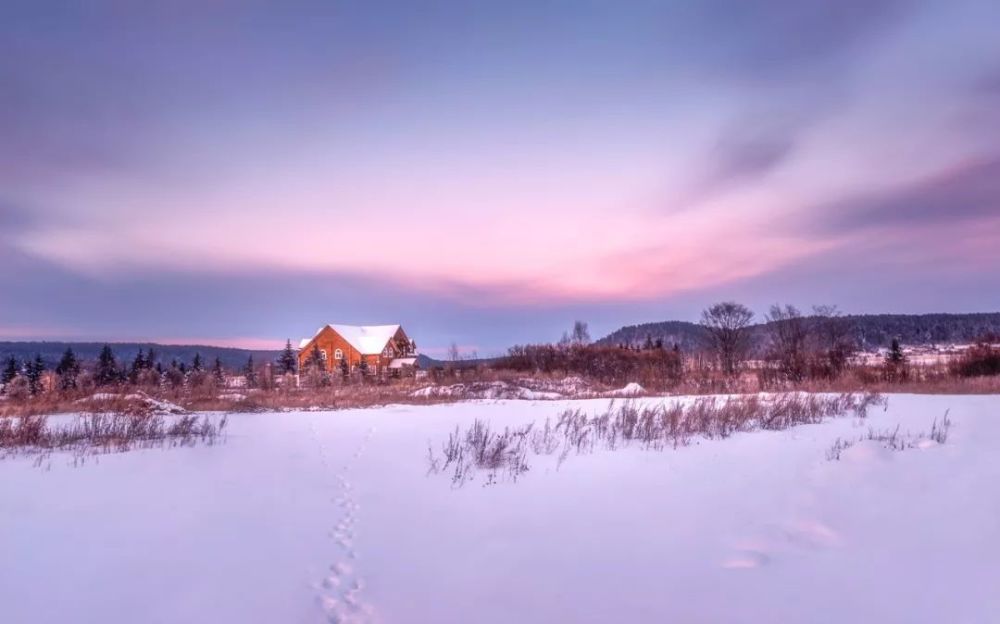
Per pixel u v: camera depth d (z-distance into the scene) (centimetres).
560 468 1027
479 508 785
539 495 843
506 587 517
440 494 867
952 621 418
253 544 647
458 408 2309
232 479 985
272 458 1191
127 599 501
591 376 4306
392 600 496
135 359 5912
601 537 643
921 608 440
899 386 2728
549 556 591
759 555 562
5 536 671
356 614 471
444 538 662
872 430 1270
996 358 3422
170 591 518
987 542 561
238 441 1445
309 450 1297
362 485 937
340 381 4606
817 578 503
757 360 4581
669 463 1023
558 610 467
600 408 2083
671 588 500
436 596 502
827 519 653
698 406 1750
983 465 859
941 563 520
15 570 567
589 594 495
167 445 1370
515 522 714
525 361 4869
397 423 1809
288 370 7769
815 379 3141
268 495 871
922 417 1484
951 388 2536
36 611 477
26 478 987
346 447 1337
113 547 636
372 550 626
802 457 1004
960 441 1077
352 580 543
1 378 5575
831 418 1514
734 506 730
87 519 742
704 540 616
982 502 680
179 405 2427
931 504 684
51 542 652
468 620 456
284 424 1825
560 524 698
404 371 6406
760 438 1242
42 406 2136
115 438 1416
